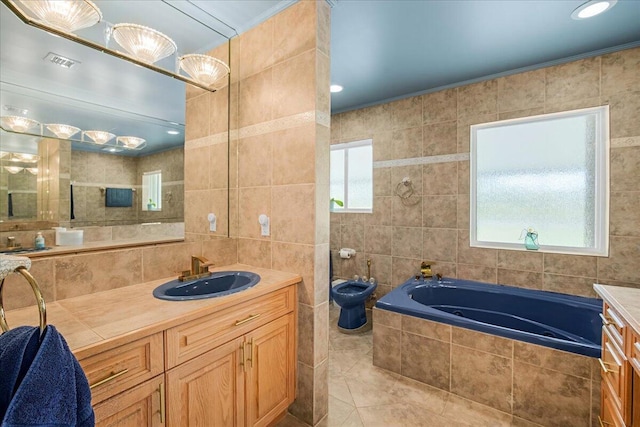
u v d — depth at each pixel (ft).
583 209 7.96
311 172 5.37
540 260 8.21
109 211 5.09
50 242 4.44
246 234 6.42
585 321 7.16
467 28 6.35
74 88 4.79
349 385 6.69
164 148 5.78
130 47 5.05
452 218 9.52
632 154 7.09
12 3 3.84
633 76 7.05
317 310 5.47
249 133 6.31
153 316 3.59
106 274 4.63
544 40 6.84
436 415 5.75
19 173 4.27
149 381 3.33
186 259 5.73
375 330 7.47
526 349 5.71
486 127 9.16
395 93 10.06
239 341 4.40
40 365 1.78
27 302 3.86
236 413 4.36
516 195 8.86
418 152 10.09
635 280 7.10
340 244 11.94
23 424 1.65
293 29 5.55
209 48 6.39
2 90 4.20
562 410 5.39
